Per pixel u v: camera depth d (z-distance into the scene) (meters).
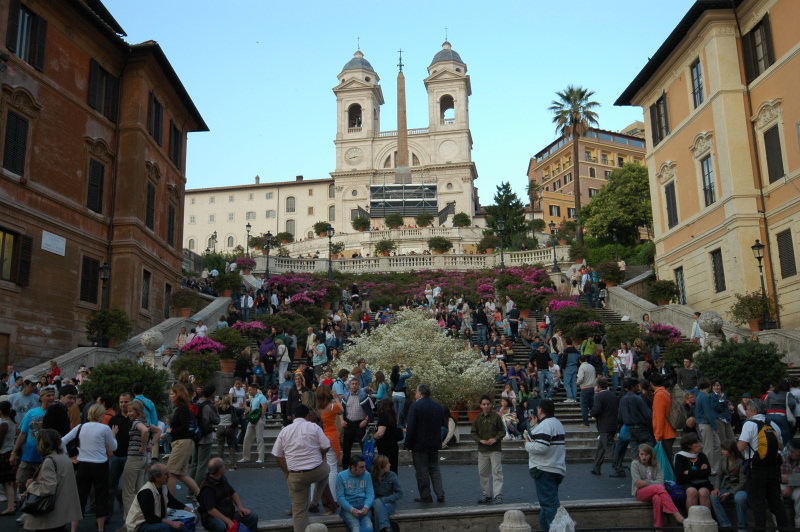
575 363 18.86
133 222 23.91
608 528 8.68
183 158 30.72
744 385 16.09
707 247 26.23
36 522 7.82
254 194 91.69
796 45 22.34
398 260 46.56
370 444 9.89
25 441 9.82
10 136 19.25
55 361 17.12
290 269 44.84
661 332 22.38
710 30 25.58
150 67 25.55
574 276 34.66
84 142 22.73
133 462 9.26
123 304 23.33
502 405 15.70
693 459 9.61
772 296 23.39
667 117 29.75
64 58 21.97
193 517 8.42
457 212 82.81
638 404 12.00
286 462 8.59
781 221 23.19
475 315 28.06
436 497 10.64
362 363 15.50
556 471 8.75
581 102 55.62
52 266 20.70
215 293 32.41
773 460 9.13
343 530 9.04
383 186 81.25
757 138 24.55
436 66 88.50
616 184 54.66
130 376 14.28
